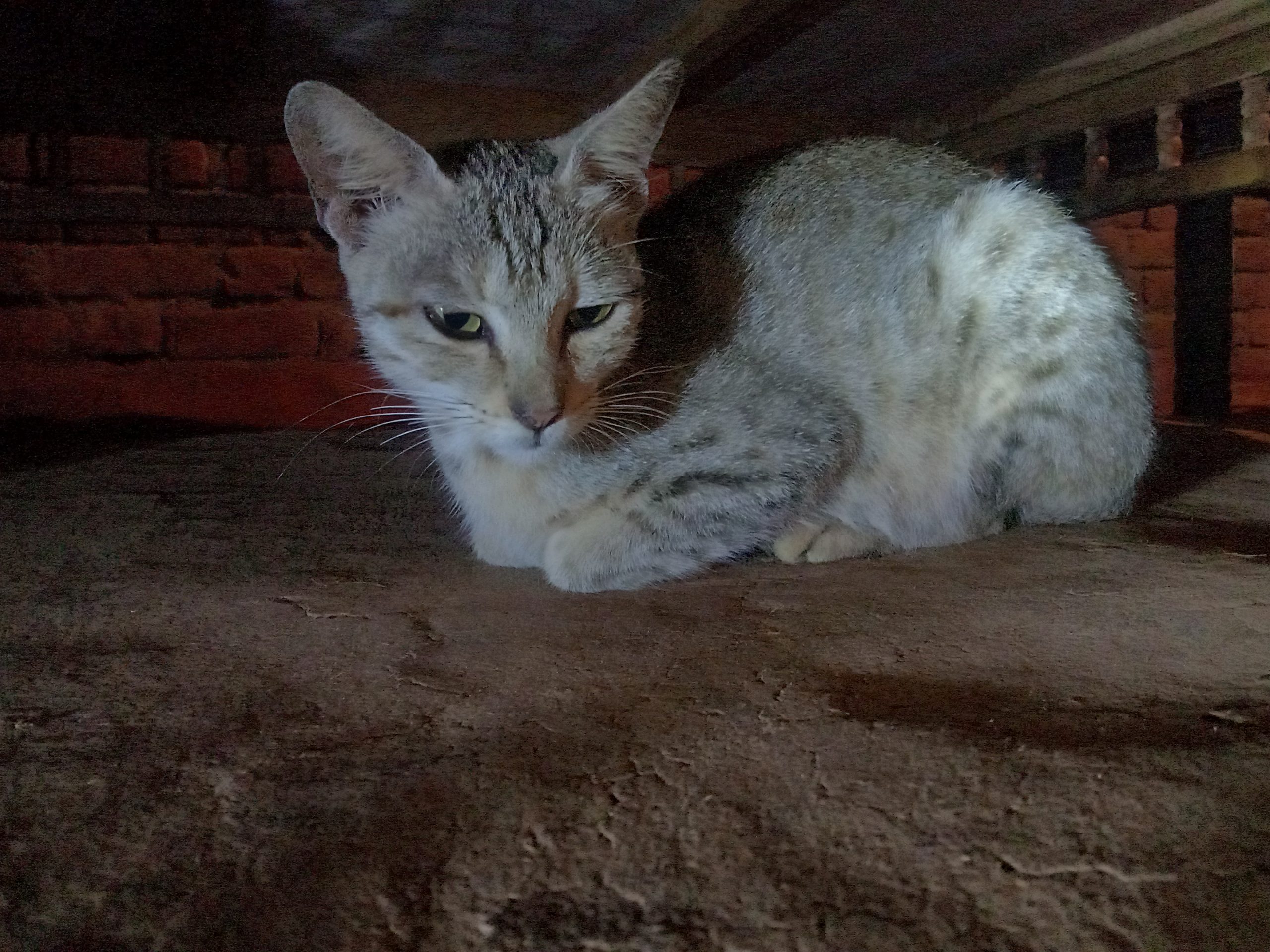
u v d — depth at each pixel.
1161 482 0.50
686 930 0.15
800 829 0.17
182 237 0.77
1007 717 0.21
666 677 0.24
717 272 0.37
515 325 0.31
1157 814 0.17
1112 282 0.39
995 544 0.38
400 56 0.66
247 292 0.79
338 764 0.20
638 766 0.20
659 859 0.17
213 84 0.70
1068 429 0.38
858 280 0.37
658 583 0.34
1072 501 0.39
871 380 0.37
